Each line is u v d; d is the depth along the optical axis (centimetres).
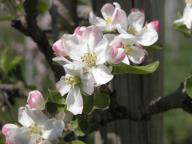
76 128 38
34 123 37
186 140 170
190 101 41
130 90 45
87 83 36
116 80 45
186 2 41
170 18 257
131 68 36
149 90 45
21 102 57
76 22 48
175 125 172
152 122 47
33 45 74
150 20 45
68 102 36
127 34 37
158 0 45
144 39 38
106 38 37
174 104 42
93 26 37
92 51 36
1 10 49
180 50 276
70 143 38
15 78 55
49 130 36
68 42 37
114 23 38
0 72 55
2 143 40
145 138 47
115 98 42
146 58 44
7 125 37
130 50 38
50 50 44
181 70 250
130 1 44
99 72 36
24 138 37
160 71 46
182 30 41
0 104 50
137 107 44
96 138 48
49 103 37
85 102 36
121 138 47
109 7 39
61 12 48
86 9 48
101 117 42
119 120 47
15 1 46
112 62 36
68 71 36
